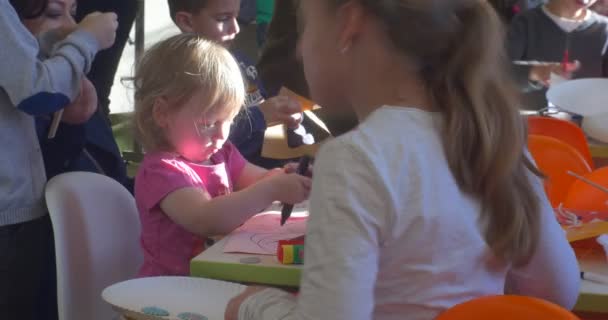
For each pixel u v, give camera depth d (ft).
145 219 6.00
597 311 4.59
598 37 11.77
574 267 4.14
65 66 6.44
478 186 3.66
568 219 5.58
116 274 6.46
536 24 11.83
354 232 3.40
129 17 10.94
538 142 6.97
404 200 3.50
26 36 6.26
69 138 7.23
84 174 6.37
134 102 6.16
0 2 6.16
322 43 3.78
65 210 6.06
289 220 6.00
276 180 5.68
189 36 6.14
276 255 5.16
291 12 8.68
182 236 5.95
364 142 3.52
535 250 3.88
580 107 8.26
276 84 8.82
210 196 6.14
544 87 9.46
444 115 3.66
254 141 8.23
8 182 6.38
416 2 3.54
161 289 4.91
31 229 6.57
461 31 3.64
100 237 6.29
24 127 6.49
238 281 5.13
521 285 4.13
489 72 3.69
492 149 3.61
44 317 7.03
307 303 3.43
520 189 3.80
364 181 3.45
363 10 3.63
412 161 3.54
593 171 6.64
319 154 3.61
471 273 3.69
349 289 3.36
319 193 3.50
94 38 6.81
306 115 8.59
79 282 6.14
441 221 3.55
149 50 6.15
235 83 5.98
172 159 5.98
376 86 3.73
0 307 6.54
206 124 5.93
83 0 10.43
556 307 3.32
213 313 4.63
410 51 3.61
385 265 3.60
